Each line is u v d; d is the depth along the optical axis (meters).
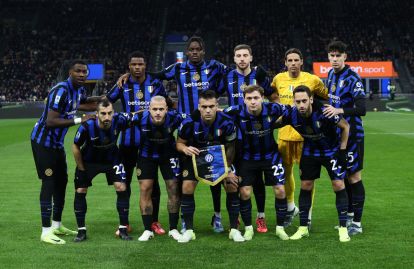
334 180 5.80
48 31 45.97
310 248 5.38
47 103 5.96
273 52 41.56
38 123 6.09
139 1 47.94
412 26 44.09
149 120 5.87
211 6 46.44
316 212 7.21
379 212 7.04
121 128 5.96
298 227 6.51
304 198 5.96
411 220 6.55
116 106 24.45
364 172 10.59
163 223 6.79
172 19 45.72
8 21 47.72
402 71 40.00
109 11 47.38
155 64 41.50
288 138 6.73
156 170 6.12
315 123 5.72
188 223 5.87
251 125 5.86
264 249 5.38
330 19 45.06
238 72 6.68
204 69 6.66
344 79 6.25
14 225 6.61
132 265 4.86
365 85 38.38
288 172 6.80
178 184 6.09
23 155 14.31
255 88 5.77
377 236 5.81
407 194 8.28
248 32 44.00
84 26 46.12
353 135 6.12
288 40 43.12
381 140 16.73
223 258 5.05
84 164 5.96
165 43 44.16
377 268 4.67
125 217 5.98
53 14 47.72
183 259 5.04
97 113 5.80
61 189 6.25
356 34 43.41
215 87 6.74
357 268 4.67
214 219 6.36
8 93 39.84
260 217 6.29
